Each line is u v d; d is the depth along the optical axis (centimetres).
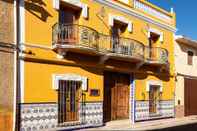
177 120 2248
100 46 1681
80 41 1548
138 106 2020
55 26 1507
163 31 2281
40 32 1449
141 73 2053
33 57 1411
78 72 1619
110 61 1811
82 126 1620
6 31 1317
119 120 1923
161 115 2233
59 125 1508
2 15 1305
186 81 2555
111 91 1884
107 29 1806
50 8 1498
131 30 1962
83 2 1659
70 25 1541
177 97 2423
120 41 1794
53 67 1498
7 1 1326
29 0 1408
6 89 1309
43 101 1445
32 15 1419
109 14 1822
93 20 1719
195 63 2703
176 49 2436
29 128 1380
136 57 1869
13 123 1321
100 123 1730
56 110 1499
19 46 1363
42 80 1447
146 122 2028
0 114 1286
